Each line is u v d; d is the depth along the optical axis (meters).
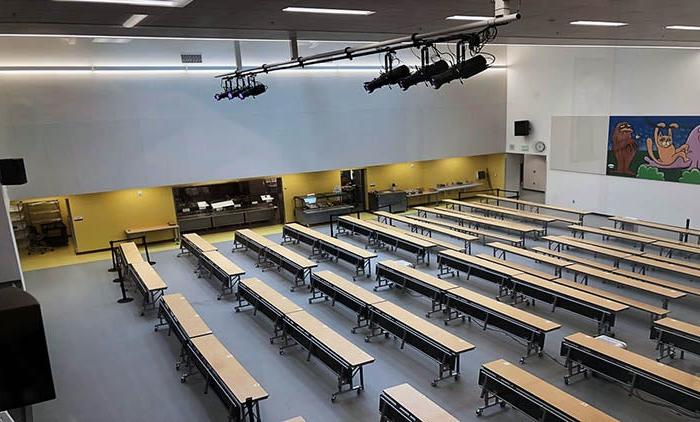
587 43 11.64
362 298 8.80
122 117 13.68
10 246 9.38
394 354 7.79
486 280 10.46
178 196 16.34
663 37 10.69
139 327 9.36
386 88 16.97
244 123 15.16
